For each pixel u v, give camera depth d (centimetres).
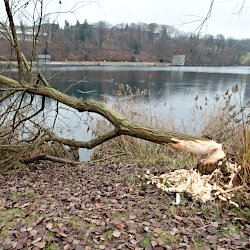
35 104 586
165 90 1752
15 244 275
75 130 770
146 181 425
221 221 319
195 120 717
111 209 339
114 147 657
